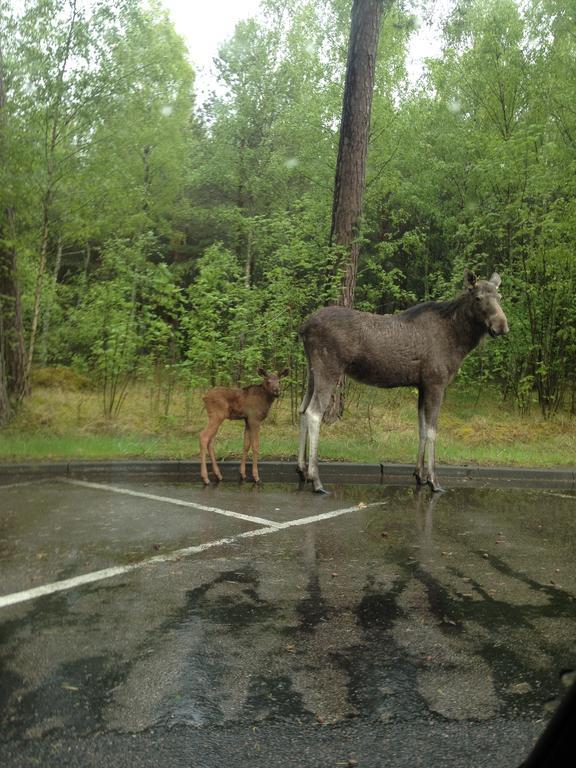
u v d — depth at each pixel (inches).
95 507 263.4
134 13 464.1
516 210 529.7
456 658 135.1
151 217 833.5
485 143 573.0
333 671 128.2
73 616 152.3
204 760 98.3
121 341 464.4
